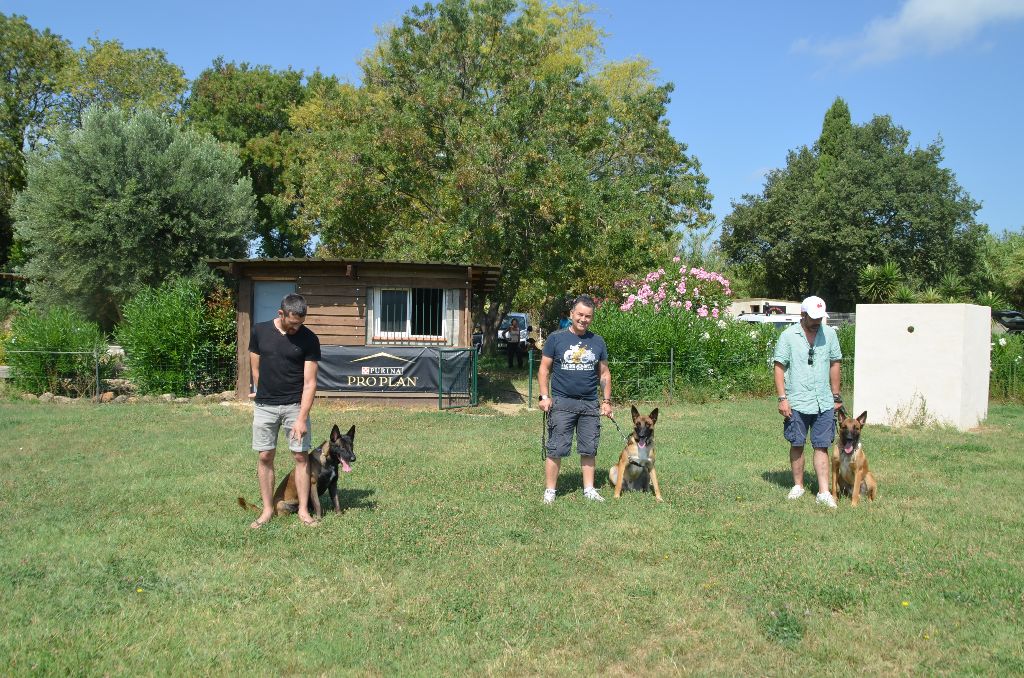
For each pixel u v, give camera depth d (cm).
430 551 517
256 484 715
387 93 2142
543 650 375
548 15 3164
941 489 709
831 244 4588
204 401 1416
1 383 1476
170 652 364
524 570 482
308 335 578
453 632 391
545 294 2414
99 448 909
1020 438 1019
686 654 372
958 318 1088
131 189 1998
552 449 659
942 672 351
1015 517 608
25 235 2069
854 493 654
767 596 441
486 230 1983
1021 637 385
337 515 605
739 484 728
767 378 1573
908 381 1130
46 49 3594
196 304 1511
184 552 510
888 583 459
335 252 2359
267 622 400
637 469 682
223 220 2172
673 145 2288
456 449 926
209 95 3525
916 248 4541
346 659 362
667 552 519
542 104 1984
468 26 2083
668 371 1495
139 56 3522
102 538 538
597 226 2027
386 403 1388
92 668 348
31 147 3488
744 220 5138
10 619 397
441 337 1466
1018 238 5112
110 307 2233
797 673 352
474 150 1908
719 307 1867
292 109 3331
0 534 546
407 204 2184
